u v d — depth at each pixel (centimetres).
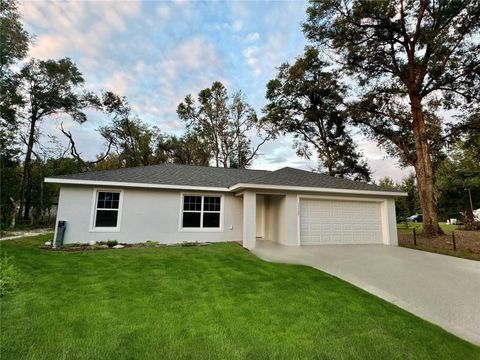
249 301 484
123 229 1144
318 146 2495
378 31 1612
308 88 2300
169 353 315
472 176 3116
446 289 582
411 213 3616
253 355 318
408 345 352
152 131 3222
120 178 1162
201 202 1263
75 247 1003
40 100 2206
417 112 1590
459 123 1611
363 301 500
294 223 1116
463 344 366
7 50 1759
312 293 534
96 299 472
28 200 2327
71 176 1101
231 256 875
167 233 1192
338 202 1193
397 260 841
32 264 707
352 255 915
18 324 373
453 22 1459
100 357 303
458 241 1330
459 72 1520
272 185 1064
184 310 437
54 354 306
